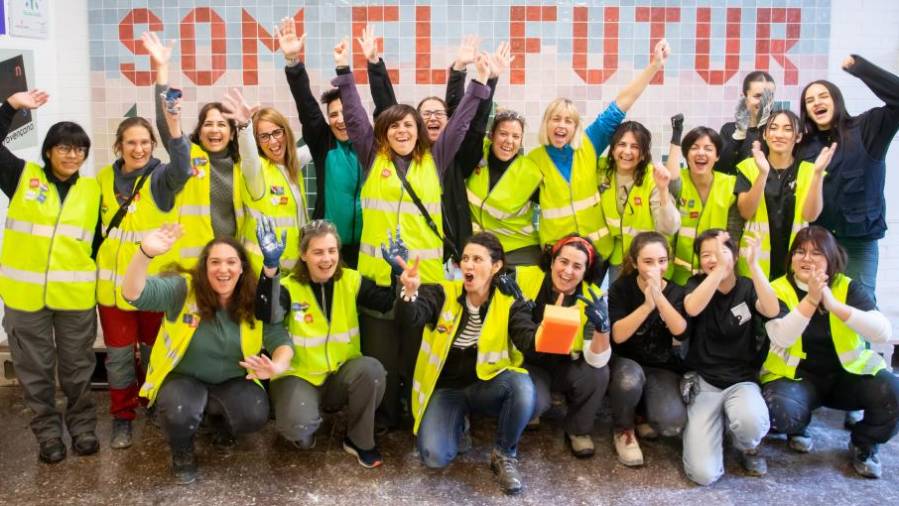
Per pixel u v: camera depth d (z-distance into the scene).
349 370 3.29
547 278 3.49
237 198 3.64
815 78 4.86
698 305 3.32
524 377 3.27
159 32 4.79
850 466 3.39
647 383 3.49
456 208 3.76
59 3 4.73
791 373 3.40
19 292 3.26
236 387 3.28
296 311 3.30
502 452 3.26
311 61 4.81
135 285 2.97
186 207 3.56
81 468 3.31
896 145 4.81
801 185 3.75
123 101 4.84
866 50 4.85
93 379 4.21
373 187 3.56
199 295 3.17
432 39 4.78
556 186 3.86
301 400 3.26
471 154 3.76
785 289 3.46
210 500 3.08
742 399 3.29
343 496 3.13
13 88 4.20
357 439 3.34
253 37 4.79
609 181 3.89
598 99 4.85
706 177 3.82
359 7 4.77
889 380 3.27
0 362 4.12
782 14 4.80
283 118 3.71
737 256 3.42
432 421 3.26
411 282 3.11
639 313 3.35
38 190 3.28
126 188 3.46
